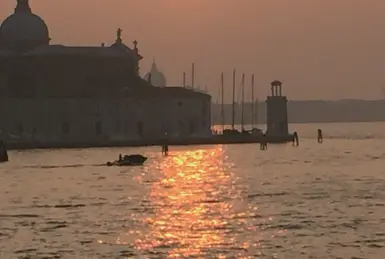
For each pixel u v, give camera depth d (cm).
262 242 18738
